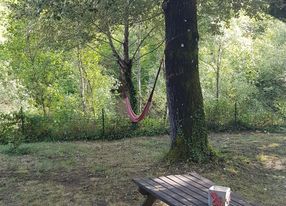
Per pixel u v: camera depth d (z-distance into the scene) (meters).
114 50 14.73
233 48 20.80
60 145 11.10
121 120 12.75
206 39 18.58
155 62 25.84
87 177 7.71
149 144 11.09
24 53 14.46
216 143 10.98
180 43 8.00
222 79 21.88
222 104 13.68
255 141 11.28
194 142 8.09
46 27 12.56
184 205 4.23
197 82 8.17
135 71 26.62
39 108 14.94
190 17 8.01
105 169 8.26
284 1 5.22
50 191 6.88
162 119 13.62
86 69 17.84
